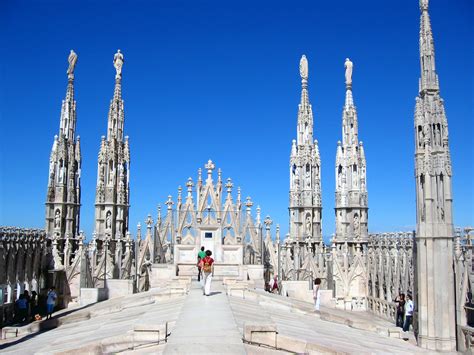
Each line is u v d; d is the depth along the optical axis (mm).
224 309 20219
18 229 35438
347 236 45219
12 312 32938
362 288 40562
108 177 49469
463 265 25734
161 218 46906
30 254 37500
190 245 44781
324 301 39188
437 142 26000
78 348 14469
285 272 43438
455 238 26344
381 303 36281
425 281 25422
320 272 42219
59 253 43406
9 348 22875
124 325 20422
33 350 21344
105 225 49000
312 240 48031
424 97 26656
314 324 25141
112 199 49094
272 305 28438
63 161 47438
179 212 45531
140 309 26234
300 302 32969
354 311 39156
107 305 32156
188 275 41844
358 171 45938
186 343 13695
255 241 45656
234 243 45281
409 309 29016
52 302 33625
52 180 46969
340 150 46438
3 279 32531
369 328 28766
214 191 45719
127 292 39375
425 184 25719
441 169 25594
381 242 38031
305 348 14328
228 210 45844
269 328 14453
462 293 24875
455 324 24984
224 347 13305
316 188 49219
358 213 45500
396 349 23656
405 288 33125
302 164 49438
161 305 25250
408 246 33375
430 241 25375
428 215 25531
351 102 46719
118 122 51062
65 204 47125
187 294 26656
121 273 42906
